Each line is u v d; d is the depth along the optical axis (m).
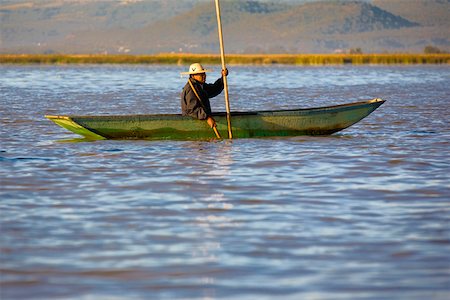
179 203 43.78
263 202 43.97
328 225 38.53
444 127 82.94
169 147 66.69
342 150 64.56
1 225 38.62
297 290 29.09
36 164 57.72
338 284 29.70
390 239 35.88
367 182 49.84
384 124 86.25
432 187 48.03
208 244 35.22
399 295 28.48
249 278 30.52
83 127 70.25
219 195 45.94
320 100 132.50
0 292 28.98
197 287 29.55
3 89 165.00
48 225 38.72
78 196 45.78
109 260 32.84
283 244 35.16
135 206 43.03
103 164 57.69
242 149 65.25
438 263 32.22
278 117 72.31
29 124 87.00
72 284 29.89
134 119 70.62
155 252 34.00
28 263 32.41
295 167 56.00
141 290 29.23
